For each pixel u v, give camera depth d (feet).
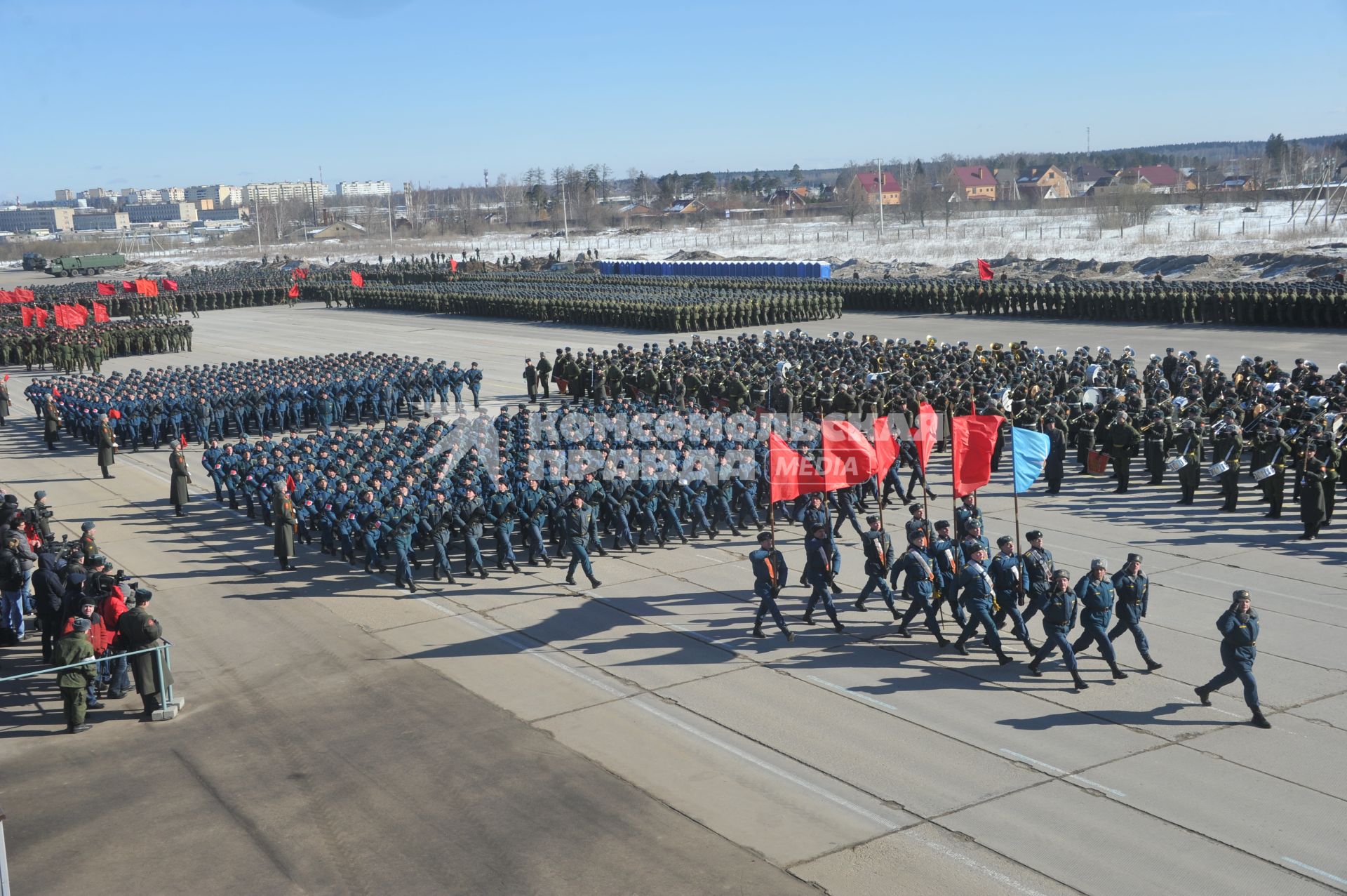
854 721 53.42
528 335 224.12
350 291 309.01
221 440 137.90
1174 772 47.03
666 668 61.21
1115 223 418.92
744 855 42.22
